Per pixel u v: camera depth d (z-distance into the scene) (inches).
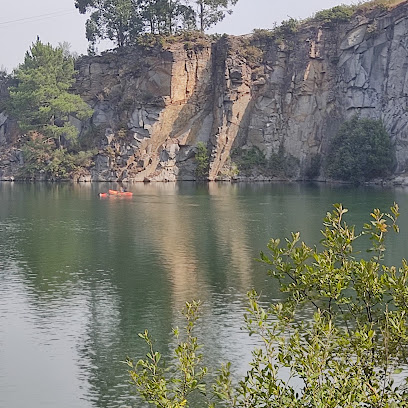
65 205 3607.3
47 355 1257.4
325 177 5378.9
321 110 5556.1
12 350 1279.5
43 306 1553.9
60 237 2485.2
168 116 5718.5
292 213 3090.6
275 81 5684.1
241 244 2300.7
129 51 6102.4
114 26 6299.2
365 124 4965.6
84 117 5733.3
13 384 1133.1
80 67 6210.6
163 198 3961.6
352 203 3440.0
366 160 4916.3
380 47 5300.2
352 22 5492.1
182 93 5753.0
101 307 1544.0
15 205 3627.0
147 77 5816.9
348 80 5393.7
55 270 1916.8
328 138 5492.1
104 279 1804.9
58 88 5693.9
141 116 5733.3
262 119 5664.4
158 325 1412.4
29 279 1809.8
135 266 1966.0
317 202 3555.6
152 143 5674.2
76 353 1264.8
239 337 1320.1
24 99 5546.3
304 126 5575.8
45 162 5698.8
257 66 5703.7
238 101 5644.7
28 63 5679.1
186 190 4598.9
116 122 5856.3
